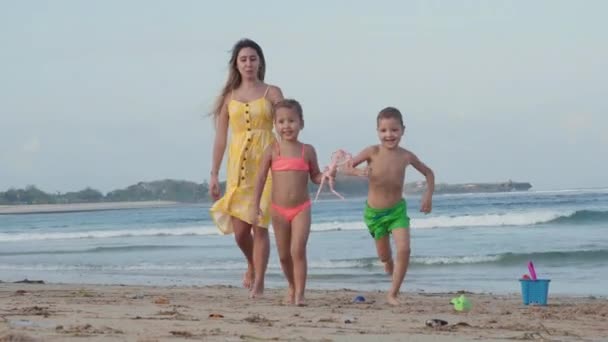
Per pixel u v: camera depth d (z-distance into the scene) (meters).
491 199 65.94
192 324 6.05
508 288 13.38
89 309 7.52
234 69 9.20
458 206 51.59
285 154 8.30
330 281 15.04
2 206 131.00
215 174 9.39
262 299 9.14
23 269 19.84
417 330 6.12
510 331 6.25
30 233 43.88
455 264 17.89
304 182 8.30
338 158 8.32
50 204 129.88
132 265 20.05
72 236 37.00
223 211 9.14
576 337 6.04
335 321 6.71
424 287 13.66
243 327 5.93
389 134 8.28
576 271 16.03
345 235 28.39
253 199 8.84
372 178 8.30
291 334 5.57
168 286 12.93
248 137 8.97
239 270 18.31
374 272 16.62
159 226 46.97
